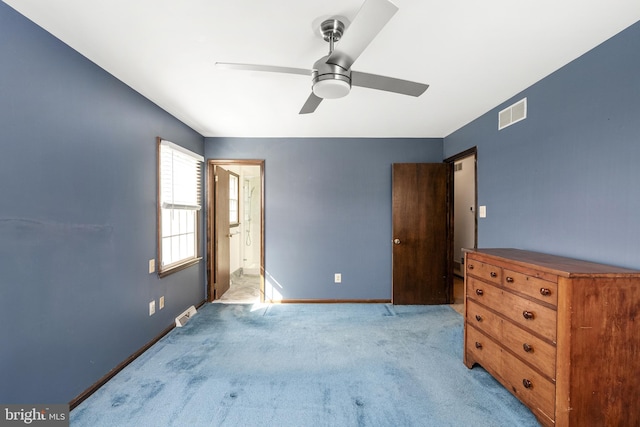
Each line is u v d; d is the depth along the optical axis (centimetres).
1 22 135
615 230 158
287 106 268
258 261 570
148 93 239
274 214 378
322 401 182
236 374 212
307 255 379
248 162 376
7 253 138
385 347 255
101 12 141
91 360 188
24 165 146
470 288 221
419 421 165
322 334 281
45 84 156
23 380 145
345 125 327
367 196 379
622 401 140
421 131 351
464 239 491
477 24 151
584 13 141
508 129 248
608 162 163
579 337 138
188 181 337
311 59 184
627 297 139
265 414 171
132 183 230
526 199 226
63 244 168
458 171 505
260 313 338
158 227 265
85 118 183
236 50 175
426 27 153
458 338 272
